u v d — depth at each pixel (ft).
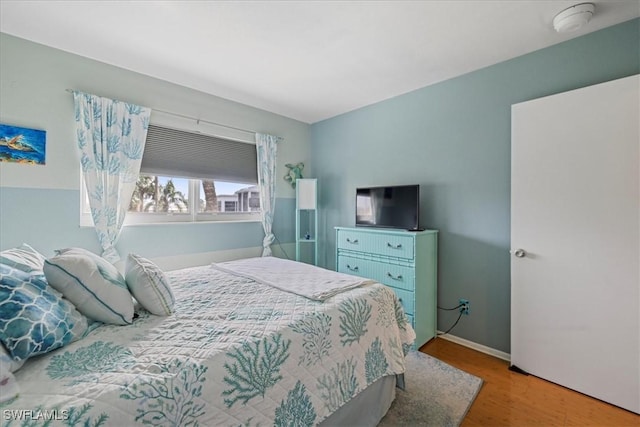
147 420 2.38
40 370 2.63
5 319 2.63
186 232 9.04
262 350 3.28
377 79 8.36
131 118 7.68
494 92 7.42
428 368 6.66
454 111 8.20
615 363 5.34
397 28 5.96
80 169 7.07
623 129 5.26
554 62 6.48
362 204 9.78
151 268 4.35
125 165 7.60
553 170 6.09
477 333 7.69
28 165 6.39
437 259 8.50
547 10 5.38
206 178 9.66
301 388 3.51
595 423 4.91
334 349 4.06
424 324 7.86
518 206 6.59
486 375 6.40
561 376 5.97
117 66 7.59
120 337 3.37
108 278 3.82
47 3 5.22
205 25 5.89
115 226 7.42
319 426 3.82
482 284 7.63
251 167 10.98
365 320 4.73
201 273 6.57
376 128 10.27
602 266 5.50
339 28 5.97
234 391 2.92
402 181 9.48
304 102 10.27
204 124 9.36
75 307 3.52
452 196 8.23
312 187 11.46
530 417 5.06
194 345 3.18
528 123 6.44
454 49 6.75
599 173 5.52
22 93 6.31
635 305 5.16
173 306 4.28
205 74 8.10
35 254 4.42
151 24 5.86
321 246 12.43
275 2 5.20
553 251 6.09
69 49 6.79
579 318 5.76
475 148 7.77
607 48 5.83
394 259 7.91
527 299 6.45
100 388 2.39
